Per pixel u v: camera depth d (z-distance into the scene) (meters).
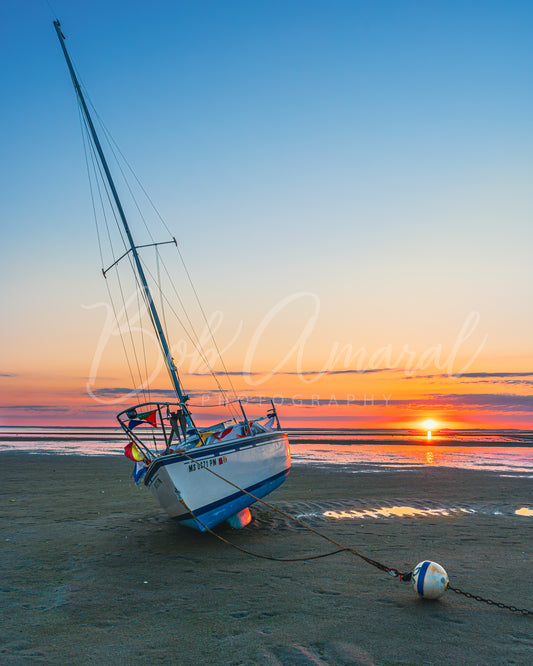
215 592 5.70
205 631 4.60
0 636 4.54
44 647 4.30
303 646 4.24
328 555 7.29
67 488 13.87
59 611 5.16
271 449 10.56
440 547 7.71
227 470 9.01
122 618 4.95
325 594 5.58
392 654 4.08
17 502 11.77
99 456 22.78
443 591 5.32
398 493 12.91
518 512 10.57
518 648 4.19
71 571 6.60
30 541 8.22
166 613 5.07
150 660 4.04
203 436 9.67
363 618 4.86
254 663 3.95
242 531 9.02
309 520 9.84
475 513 10.46
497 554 7.30
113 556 7.34
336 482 14.81
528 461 21.25
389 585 5.89
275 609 5.13
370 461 20.94
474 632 4.52
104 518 10.05
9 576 6.39
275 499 12.12
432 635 4.45
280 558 7.20
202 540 8.34
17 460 20.94
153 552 7.56
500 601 5.34
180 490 8.03
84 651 4.22
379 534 8.61
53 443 31.50
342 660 3.97
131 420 9.03
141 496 12.62
